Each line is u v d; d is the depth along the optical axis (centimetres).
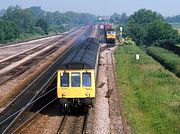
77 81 6225
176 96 7669
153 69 11600
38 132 5250
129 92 8125
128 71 11162
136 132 5300
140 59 14175
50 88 8550
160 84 9062
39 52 17200
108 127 5488
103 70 11244
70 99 6284
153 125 5641
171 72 12000
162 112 6300
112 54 16138
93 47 9800
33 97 7519
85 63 6303
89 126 5516
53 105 6944
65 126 5566
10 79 9588
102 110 6444
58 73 6259
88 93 6222
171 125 5547
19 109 6606
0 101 7169
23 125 5544
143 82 9200
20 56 15412
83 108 6444
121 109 6556
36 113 6259
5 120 5891
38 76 10038
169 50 18025
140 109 6625
